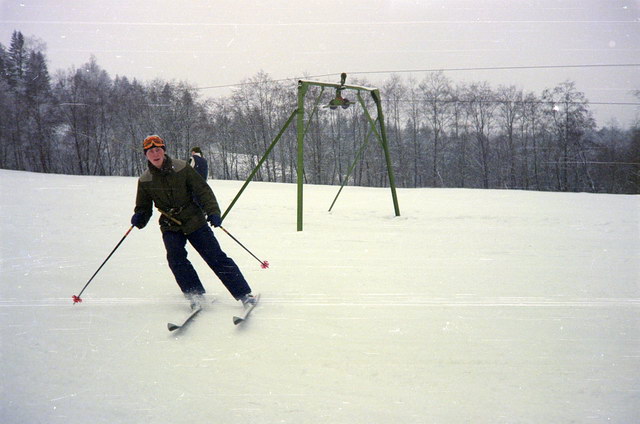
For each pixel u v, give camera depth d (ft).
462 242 20.66
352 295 12.03
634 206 41.22
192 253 17.51
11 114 118.62
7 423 6.60
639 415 6.75
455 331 9.66
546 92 115.24
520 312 10.73
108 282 13.42
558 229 26.21
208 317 10.59
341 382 7.73
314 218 31.45
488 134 160.15
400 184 171.53
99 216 29.50
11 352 8.84
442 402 7.14
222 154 163.53
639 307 11.04
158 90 125.90
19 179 61.87
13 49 112.88
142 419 6.75
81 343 9.26
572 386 7.55
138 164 124.16
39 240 20.33
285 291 12.42
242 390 7.52
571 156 111.34
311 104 154.61
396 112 167.43
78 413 6.89
